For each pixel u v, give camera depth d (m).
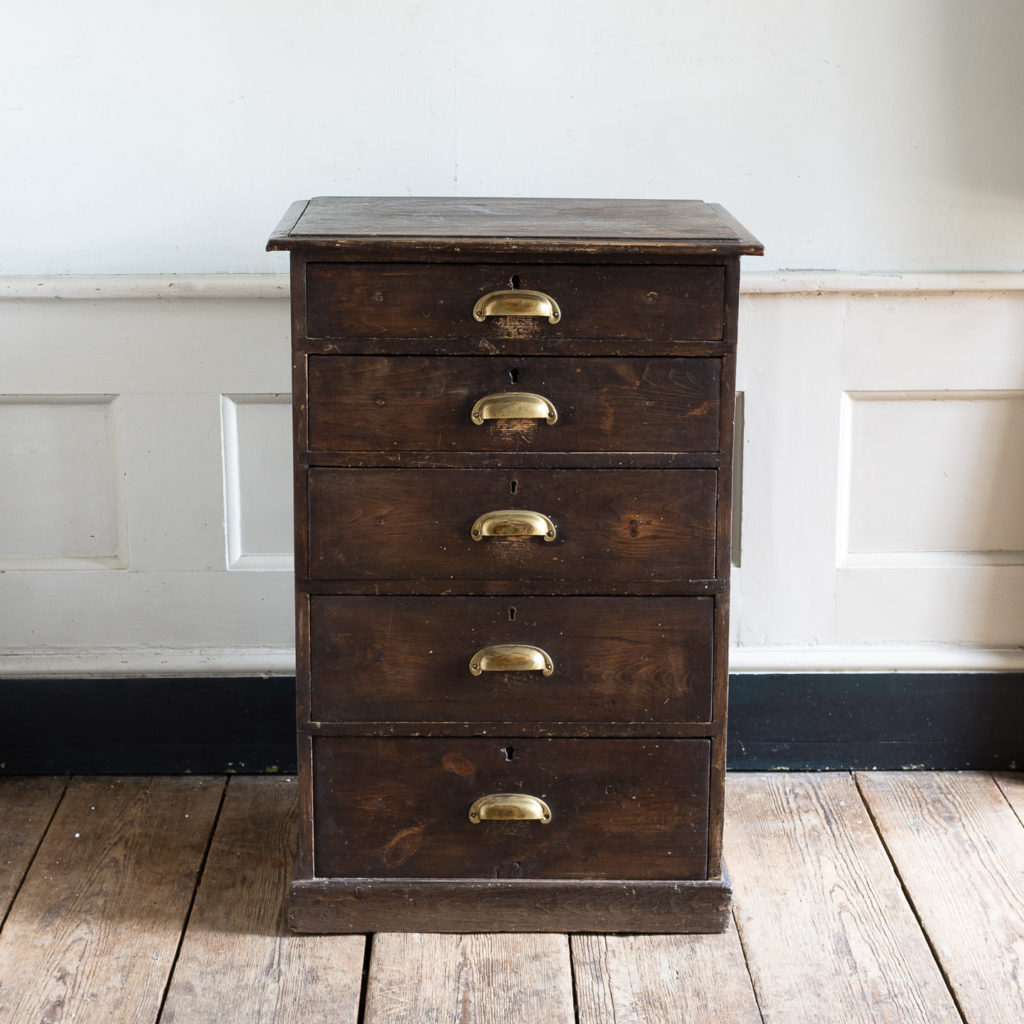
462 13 2.19
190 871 2.11
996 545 2.42
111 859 2.14
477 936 1.95
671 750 1.90
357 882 1.93
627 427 1.78
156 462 2.32
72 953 1.89
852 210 2.28
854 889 2.07
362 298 1.73
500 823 1.93
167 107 2.20
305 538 1.81
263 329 2.27
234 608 2.39
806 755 2.44
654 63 2.22
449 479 1.79
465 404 1.77
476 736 1.89
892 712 2.43
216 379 2.29
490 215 1.89
